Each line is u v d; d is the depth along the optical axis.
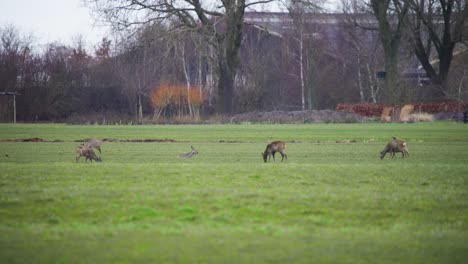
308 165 110.81
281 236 65.38
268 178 95.38
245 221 73.38
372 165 110.94
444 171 101.94
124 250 59.38
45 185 89.75
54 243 62.00
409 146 177.12
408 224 72.19
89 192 84.50
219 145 188.00
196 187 88.31
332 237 65.19
